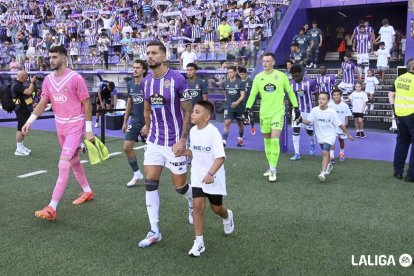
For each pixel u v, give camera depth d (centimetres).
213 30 1855
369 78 1409
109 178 749
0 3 2750
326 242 465
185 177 477
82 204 605
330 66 1883
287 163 862
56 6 2575
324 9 2089
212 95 1466
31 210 580
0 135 1234
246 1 1944
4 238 482
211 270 403
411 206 584
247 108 773
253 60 1623
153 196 469
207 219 540
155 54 447
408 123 704
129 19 2262
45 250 450
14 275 396
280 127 725
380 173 771
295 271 399
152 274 396
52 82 550
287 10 1978
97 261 424
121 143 1099
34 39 2258
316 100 930
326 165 711
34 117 562
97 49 1992
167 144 464
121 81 1680
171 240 476
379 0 1928
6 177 757
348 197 628
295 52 1725
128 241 475
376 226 511
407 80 703
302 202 606
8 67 2217
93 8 2480
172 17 2122
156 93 455
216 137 430
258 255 434
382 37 1590
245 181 723
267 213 561
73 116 557
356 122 1173
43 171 801
